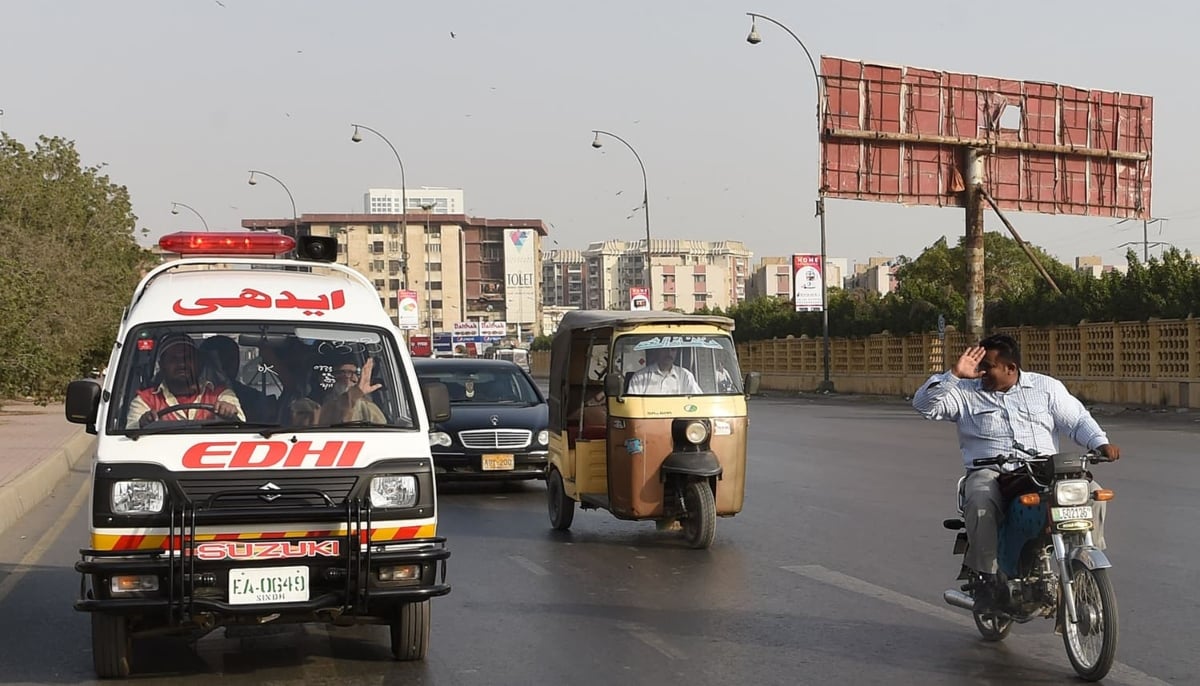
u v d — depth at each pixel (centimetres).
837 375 5206
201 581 632
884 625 781
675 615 823
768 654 709
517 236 15425
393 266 14725
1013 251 6681
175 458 648
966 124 3616
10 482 1493
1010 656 696
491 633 775
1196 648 700
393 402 714
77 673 688
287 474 650
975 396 698
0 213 3469
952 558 1029
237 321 730
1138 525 1175
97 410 716
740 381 1145
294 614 650
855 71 3506
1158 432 2409
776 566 1006
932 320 4381
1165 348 3203
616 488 1123
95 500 637
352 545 644
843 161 3519
